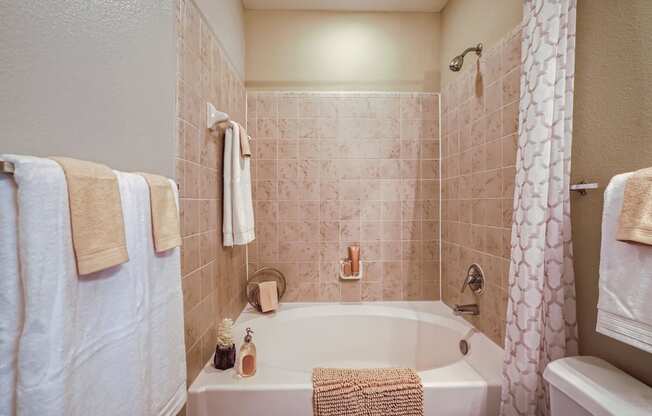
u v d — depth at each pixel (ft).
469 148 5.61
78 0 2.17
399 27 6.98
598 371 2.75
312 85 6.96
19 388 1.36
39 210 1.42
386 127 6.98
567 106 3.24
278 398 3.69
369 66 6.97
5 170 1.32
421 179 7.01
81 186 1.65
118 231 1.88
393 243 7.03
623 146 2.77
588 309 3.16
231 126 4.90
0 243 1.35
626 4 2.73
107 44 2.46
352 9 6.91
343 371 3.96
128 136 2.72
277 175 6.95
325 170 6.97
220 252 5.01
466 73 5.72
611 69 2.87
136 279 2.12
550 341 3.34
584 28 3.16
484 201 5.09
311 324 6.32
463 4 5.85
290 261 6.98
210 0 4.51
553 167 3.31
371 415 3.64
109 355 1.84
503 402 3.65
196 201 3.98
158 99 3.16
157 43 3.13
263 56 6.91
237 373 3.97
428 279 7.06
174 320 2.66
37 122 1.88
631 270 2.29
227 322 4.33
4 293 1.35
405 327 6.20
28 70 1.82
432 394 3.74
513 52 4.33
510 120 4.40
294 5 6.77
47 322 1.42
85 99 2.25
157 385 2.39
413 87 7.00
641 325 2.21
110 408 1.83
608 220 2.48
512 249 3.69
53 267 1.47
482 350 4.74
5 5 1.69
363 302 7.00
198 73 4.05
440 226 7.03
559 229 3.27
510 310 3.67
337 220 7.00
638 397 2.39
